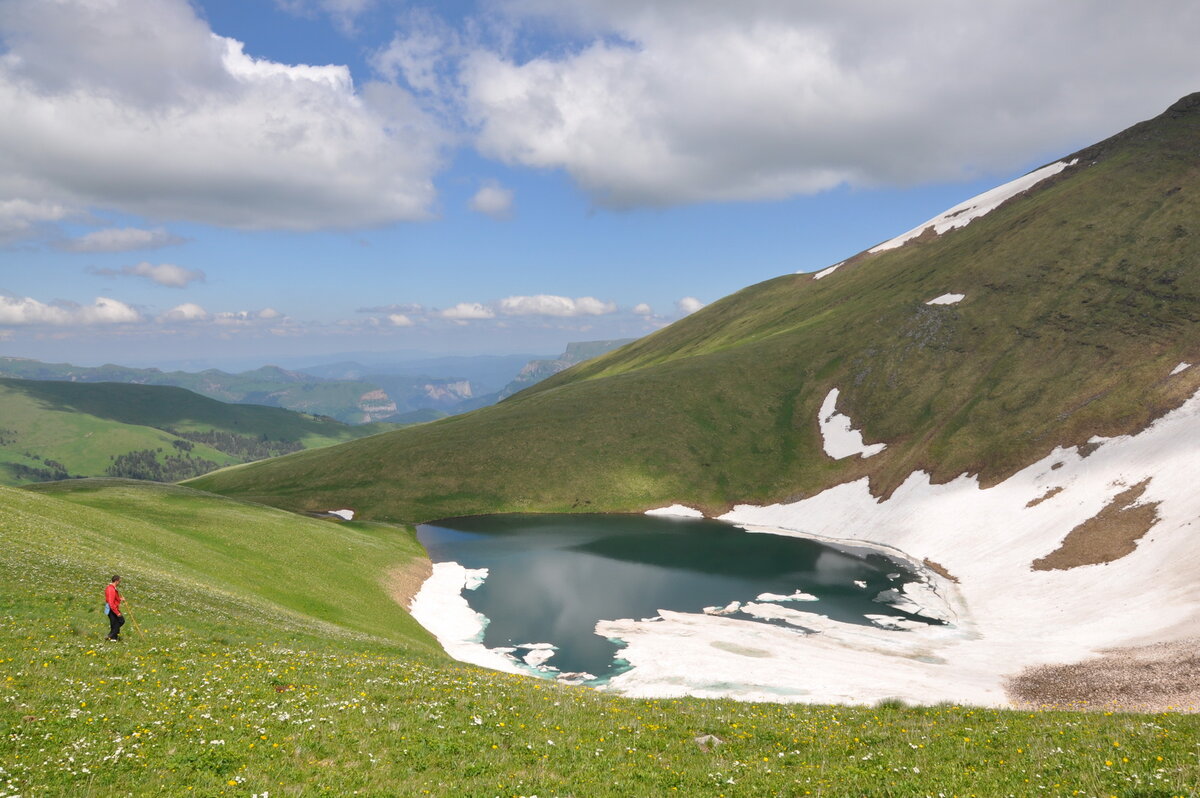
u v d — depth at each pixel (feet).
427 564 304.71
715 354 615.98
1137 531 231.09
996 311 467.11
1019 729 65.67
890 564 296.10
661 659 184.96
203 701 65.87
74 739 51.80
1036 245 505.66
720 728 70.79
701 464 470.39
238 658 88.58
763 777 53.01
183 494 314.55
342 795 46.11
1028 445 333.62
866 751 60.70
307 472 510.17
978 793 44.50
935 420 409.90
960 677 164.86
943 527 311.88
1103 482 272.31
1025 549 261.24
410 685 82.12
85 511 201.77
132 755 49.85
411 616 223.10
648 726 70.79
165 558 180.24
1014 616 217.15
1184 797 39.50
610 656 192.85
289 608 175.11
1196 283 380.58
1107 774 46.14
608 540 359.66
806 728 72.08
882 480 385.70
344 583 225.56
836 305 645.51
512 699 80.02
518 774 52.42
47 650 77.46
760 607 241.55
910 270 626.23
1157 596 189.37
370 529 355.97
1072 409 340.18
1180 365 322.55
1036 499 291.99
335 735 58.85
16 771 44.39
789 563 304.30
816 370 526.57
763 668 173.88
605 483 460.14
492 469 478.18
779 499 421.18
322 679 80.53
